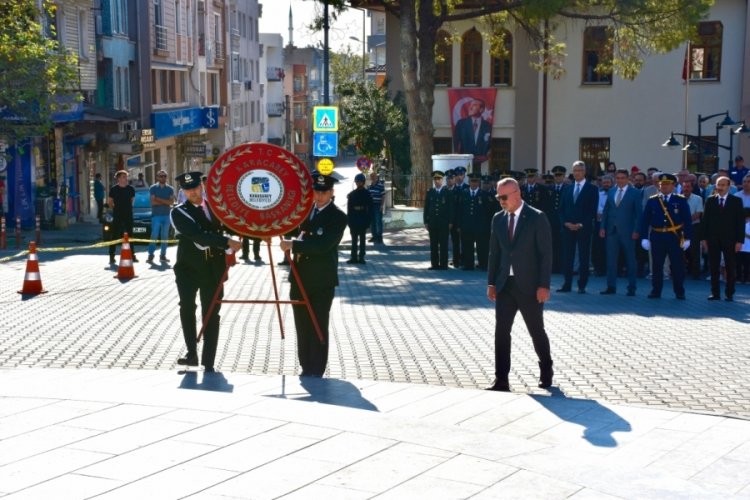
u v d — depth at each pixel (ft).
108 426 23.26
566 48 134.31
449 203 73.31
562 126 136.05
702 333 41.22
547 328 42.57
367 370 33.65
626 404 28.45
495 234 30.48
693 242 64.39
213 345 31.89
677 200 52.90
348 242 99.60
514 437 23.45
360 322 44.78
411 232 108.37
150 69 162.81
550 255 30.01
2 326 43.21
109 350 37.27
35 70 95.55
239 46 244.63
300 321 31.68
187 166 202.90
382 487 19.21
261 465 20.44
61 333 41.27
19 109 96.32
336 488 19.11
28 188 116.67
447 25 134.41
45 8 103.04
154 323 44.09
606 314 47.06
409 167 140.46
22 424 23.45
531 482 19.69
